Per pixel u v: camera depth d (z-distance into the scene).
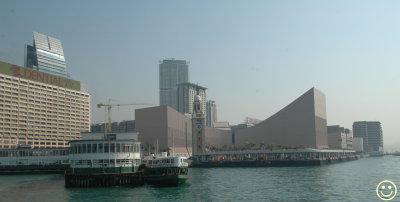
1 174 171.50
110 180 101.94
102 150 104.56
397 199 83.12
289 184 112.75
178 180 105.69
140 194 90.88
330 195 89.06
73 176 102.50
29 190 101.31
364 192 93.94
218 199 84.12
